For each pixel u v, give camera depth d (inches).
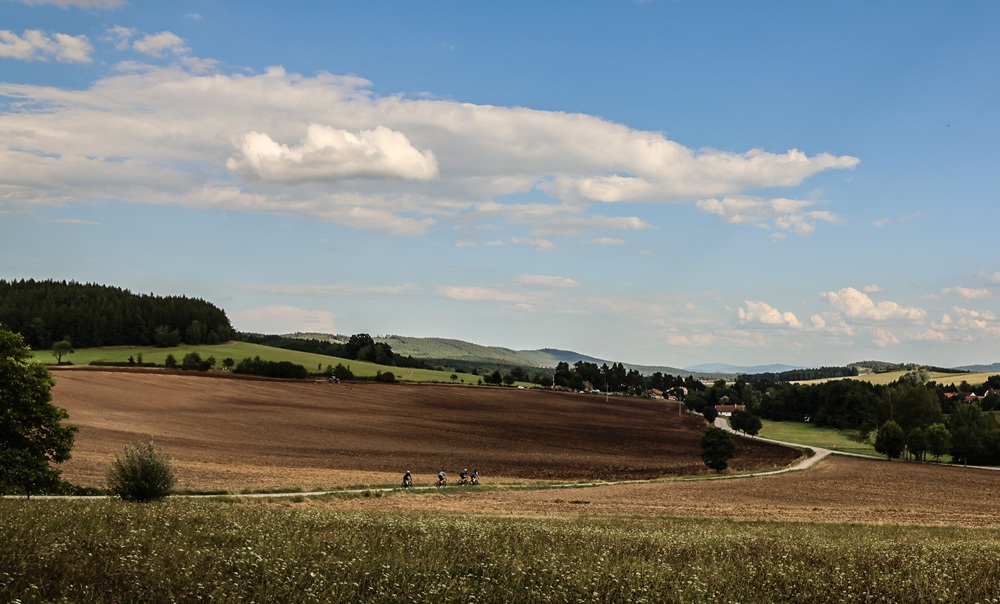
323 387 5895.7
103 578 424.5
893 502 2293.3
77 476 1815.9
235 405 4532.5
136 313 7534.5
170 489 1170.6
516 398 6663.4
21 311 7322.8
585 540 788.0
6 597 373.7
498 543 682.2
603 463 3545.8
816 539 1003.3
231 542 584.4
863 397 6628.9
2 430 1338.6
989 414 4963.1
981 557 764.0
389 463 2940.5
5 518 605.0
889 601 517.3
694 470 3388.3
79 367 5187.0
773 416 7504.9
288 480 2130.9
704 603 490.3
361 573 490.3
